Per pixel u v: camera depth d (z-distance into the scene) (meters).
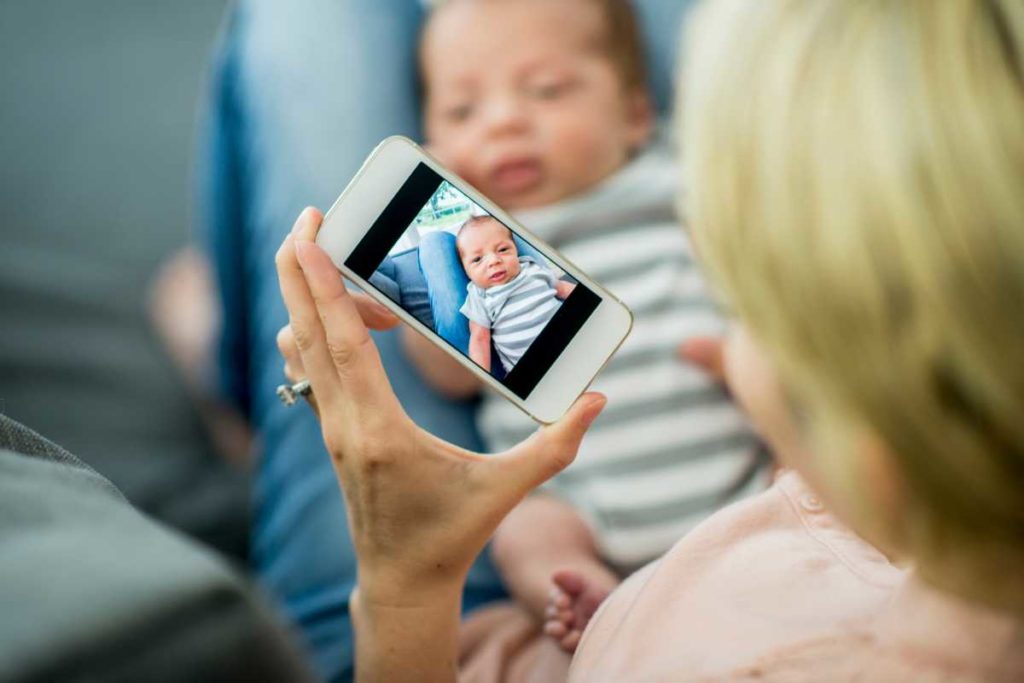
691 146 0.47
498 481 0.66
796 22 0.44
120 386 1.66
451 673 0.72
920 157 0.40
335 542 1.16
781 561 0.61
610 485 1.26
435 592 0.69
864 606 0.55
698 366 1.30
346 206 0.71
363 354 0.62
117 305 1.76
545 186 1.43
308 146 1.36
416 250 0.71
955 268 0.39
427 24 1.47
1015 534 0.43
